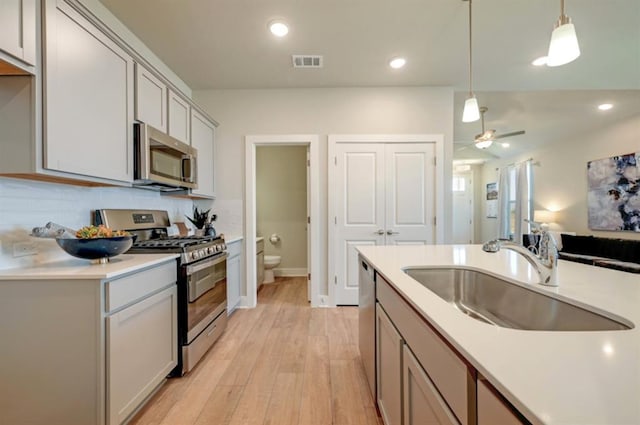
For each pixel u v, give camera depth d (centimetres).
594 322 90
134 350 154
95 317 133
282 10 213
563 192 534
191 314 204
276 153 527
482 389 61
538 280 124
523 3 206
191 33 240
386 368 141
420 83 334
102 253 155
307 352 234
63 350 133
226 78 319
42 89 133
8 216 147
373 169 346
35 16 130
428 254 197
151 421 158
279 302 365
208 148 324
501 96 395
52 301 133
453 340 67
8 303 133
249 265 347
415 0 204
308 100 345
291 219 527
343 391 184
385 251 210
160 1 203
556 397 45
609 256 418
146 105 211
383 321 145
